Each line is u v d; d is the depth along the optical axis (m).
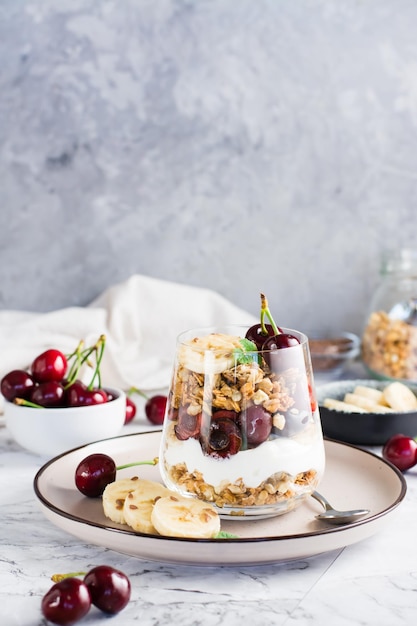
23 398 0.81
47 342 0.97
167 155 1.09
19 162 1.08
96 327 1.01
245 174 1.10
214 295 1.08
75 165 1.09
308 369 0.65
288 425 0.63
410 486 0.75
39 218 1.10
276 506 0.64
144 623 0.56
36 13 1.06
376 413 0.81
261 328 0.66
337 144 1.10
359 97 1.10
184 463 0.64
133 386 0.96
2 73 1.07
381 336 1.02
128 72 1.08
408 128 1.11
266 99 1.09
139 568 0.62
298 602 0.58
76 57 1.07
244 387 0.63
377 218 1.12
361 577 0.60
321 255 1.13
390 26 1.09
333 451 0.77
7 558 0.63
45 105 1.08
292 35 1.08
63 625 0.55
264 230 1.12
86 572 0.60
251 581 0.60
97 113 1.08
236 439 0.63
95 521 0.65
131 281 1.07
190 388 0.64
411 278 1.03
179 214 1.10
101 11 1.06
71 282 1.11
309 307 1.14
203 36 1.07
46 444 0.80
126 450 0.79
